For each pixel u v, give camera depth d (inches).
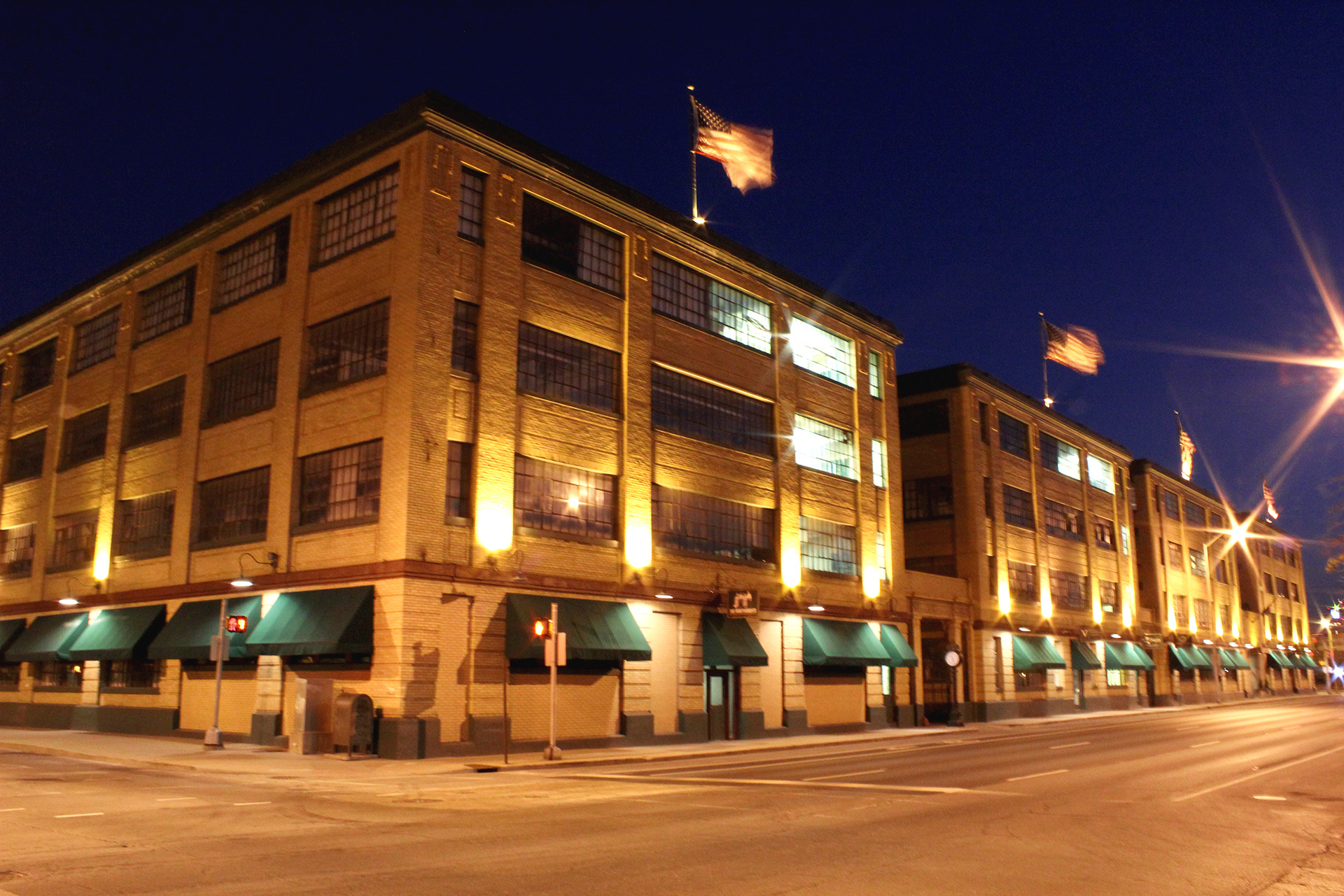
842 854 450.3
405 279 1038.4
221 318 1273.4
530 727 1064.8
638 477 1228.5
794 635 1434.5
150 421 1378.0
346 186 1141.7
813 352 1576.0
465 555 1028.5
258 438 1175.0
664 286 1328.7
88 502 1446.9
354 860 433.7
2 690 1545.3
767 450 1460.4
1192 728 1541.6
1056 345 2258.9
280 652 1010.7
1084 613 2305.6
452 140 1085.8
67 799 644.1
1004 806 617.6
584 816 574.9
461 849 460.8
